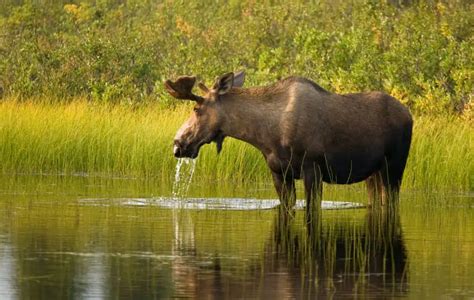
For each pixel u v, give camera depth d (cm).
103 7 15750
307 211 5162
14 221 4712
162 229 4547
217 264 3759
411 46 8881
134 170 7094
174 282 3453
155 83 9788
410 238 4391
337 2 12038
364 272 3659
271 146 5191
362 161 5325
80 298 3225
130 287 3375
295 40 9575
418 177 6341
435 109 8012
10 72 10375
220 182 6669
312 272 3644
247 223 4784
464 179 6322
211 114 5169
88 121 7531
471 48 8744
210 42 11288
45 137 7394
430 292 3366
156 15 14688
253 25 11275
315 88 5262
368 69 8762
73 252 3959
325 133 5203
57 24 13512
